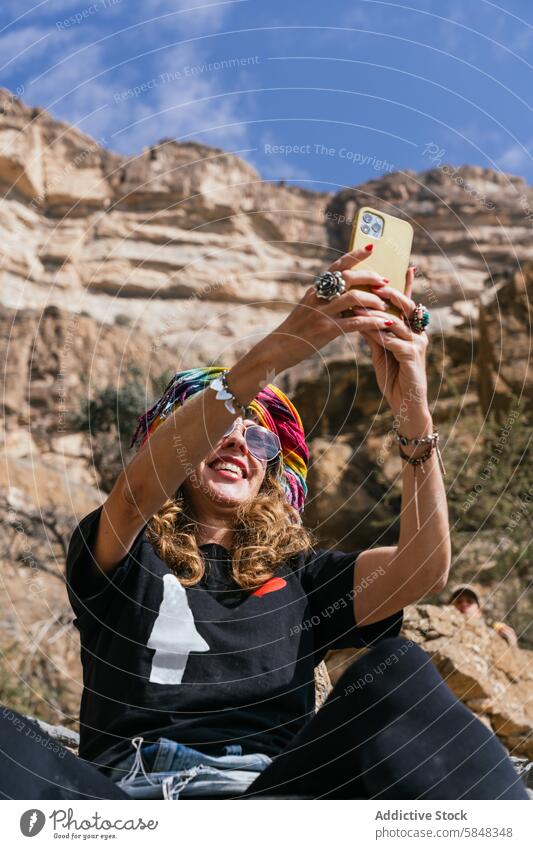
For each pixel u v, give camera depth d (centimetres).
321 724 166
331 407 1662
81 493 1509
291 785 166
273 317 2922
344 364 1695
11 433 1897
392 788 157
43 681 1028
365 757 159
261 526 231
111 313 2742
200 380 247
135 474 197
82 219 2862
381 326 201
